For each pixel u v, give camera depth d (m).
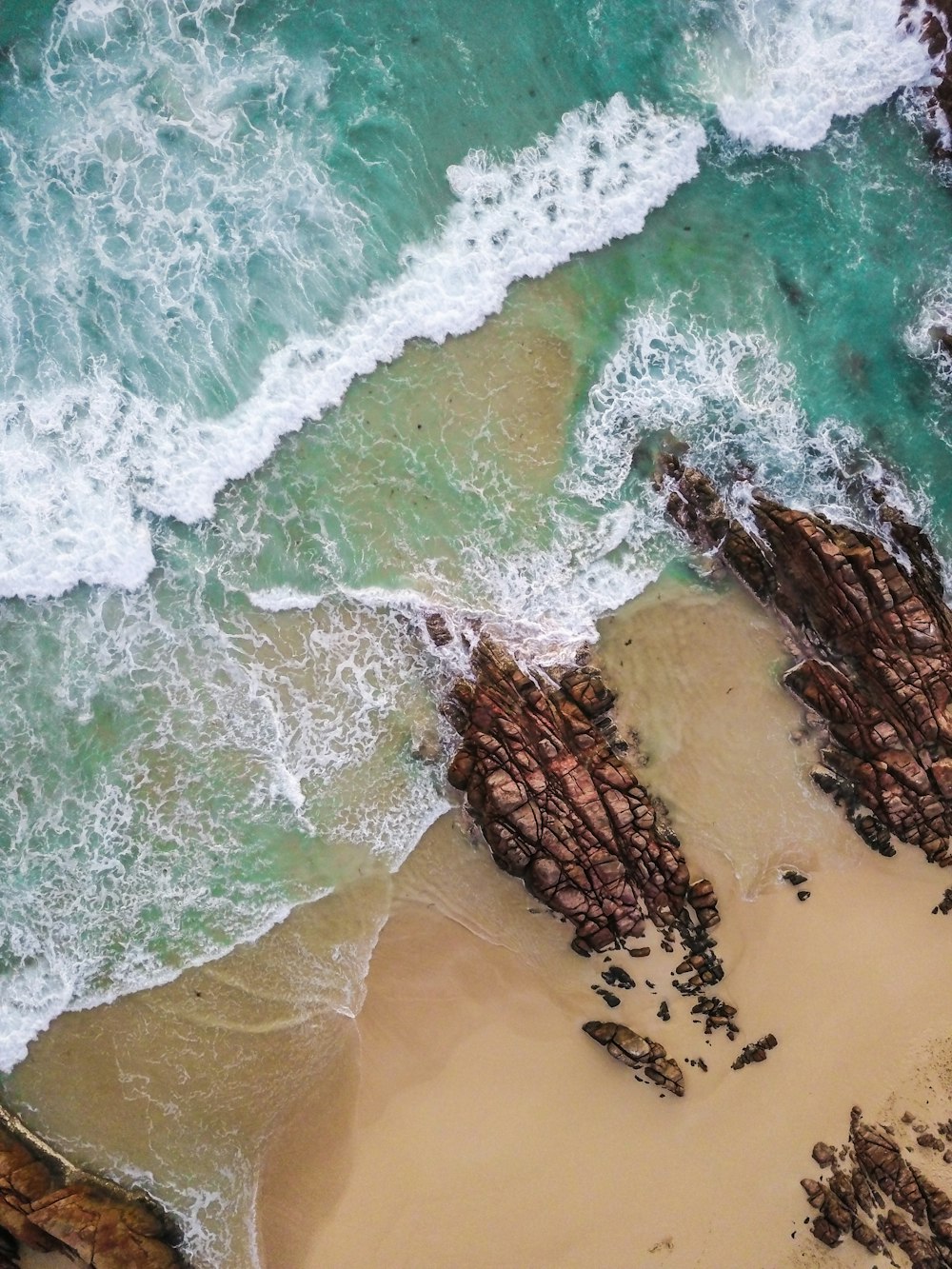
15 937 14.94
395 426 15.97
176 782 15.28
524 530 15.95
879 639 15.16
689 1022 14.77
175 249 15.87
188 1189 14.46
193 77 16.06
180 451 15.66
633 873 14.80
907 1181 14.26
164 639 15.52
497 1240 14.27
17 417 15.58
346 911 15.06
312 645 15.64
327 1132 14.56
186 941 14.98
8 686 15.40
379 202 16.11
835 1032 14.88
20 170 15.83
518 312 16.19
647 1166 14.46
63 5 15.89
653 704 15.60
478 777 14.89
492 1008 14.82
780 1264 14.27
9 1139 14.44
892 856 15.30
